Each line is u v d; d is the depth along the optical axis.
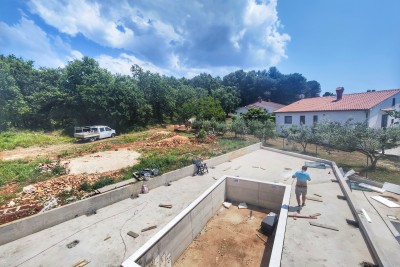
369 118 20.11
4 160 15.56
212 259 7.75
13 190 10.05
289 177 12.65
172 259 7.36
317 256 6.05
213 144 21.89
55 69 34.94
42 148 20.86
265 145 23.03
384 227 7.83
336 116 22.58
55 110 31.41
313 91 74.31
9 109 26.78
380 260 5.56
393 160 16.06
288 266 5.72
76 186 10.34
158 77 43.19
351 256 6.03
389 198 10.12
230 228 9.56
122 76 39.09
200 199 9.26
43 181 11.22
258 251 8.09
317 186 11.10
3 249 6.31
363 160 16.36
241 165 15.15
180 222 7.72
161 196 10.14
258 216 10.52
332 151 19.84
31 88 32.88
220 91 61.31
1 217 7.46
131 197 10.02
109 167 13.93
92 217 8.21
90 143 23.52
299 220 7.88
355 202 8.59
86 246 6.56
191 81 88.19
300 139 19.12
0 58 31.89
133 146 20.98
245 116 34.09
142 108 36.19
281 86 70.81
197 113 37.31
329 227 7.38
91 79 32.66
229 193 12.23
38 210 8.11
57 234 7.10
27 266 5.74
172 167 13.37
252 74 77.56
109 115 31.69
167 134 27.77
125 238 6.97
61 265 5.81
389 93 21.98
